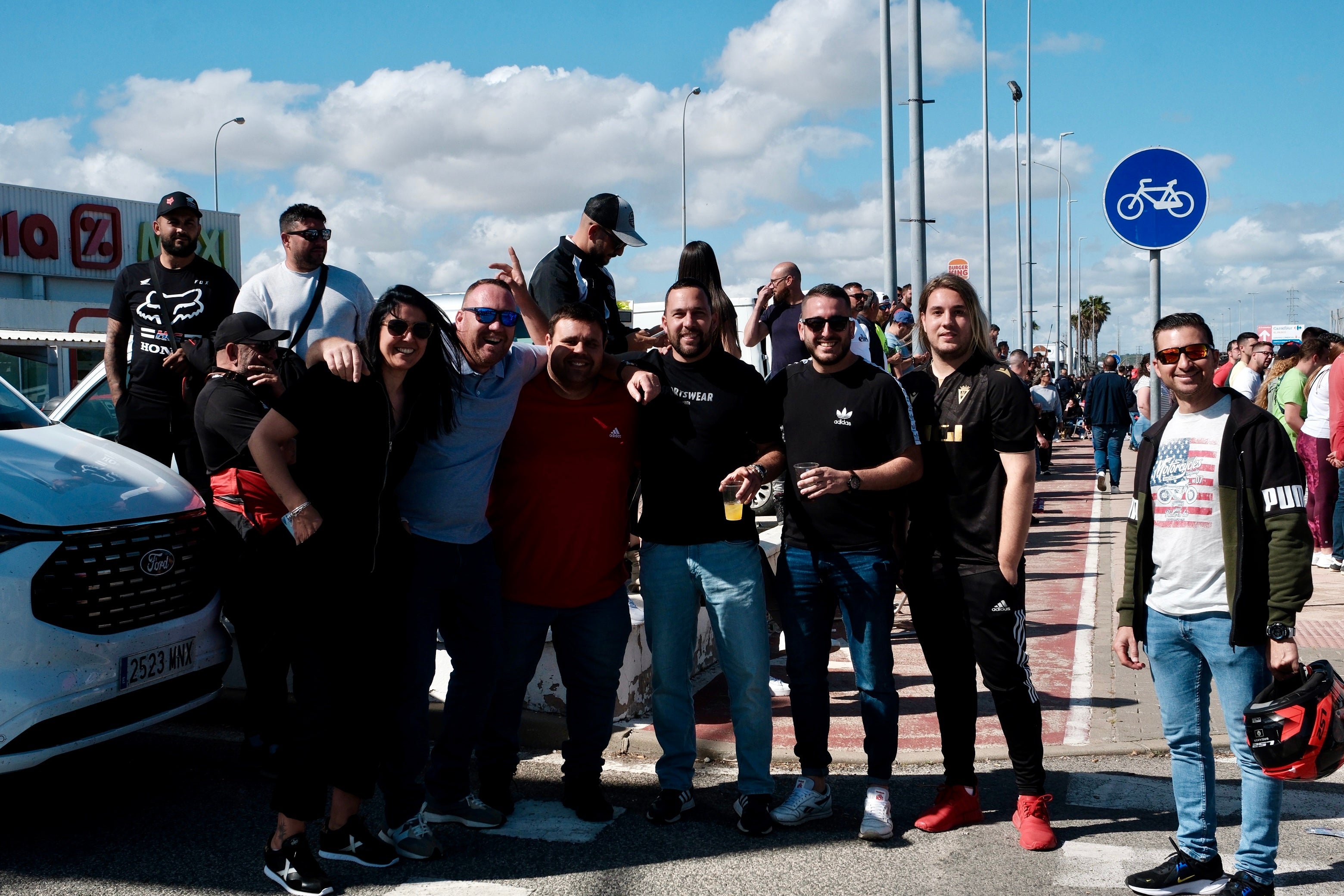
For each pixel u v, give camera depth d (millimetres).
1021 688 4105
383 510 3777
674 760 4434
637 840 4227
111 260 42562
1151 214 6496
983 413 4098
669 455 4328
